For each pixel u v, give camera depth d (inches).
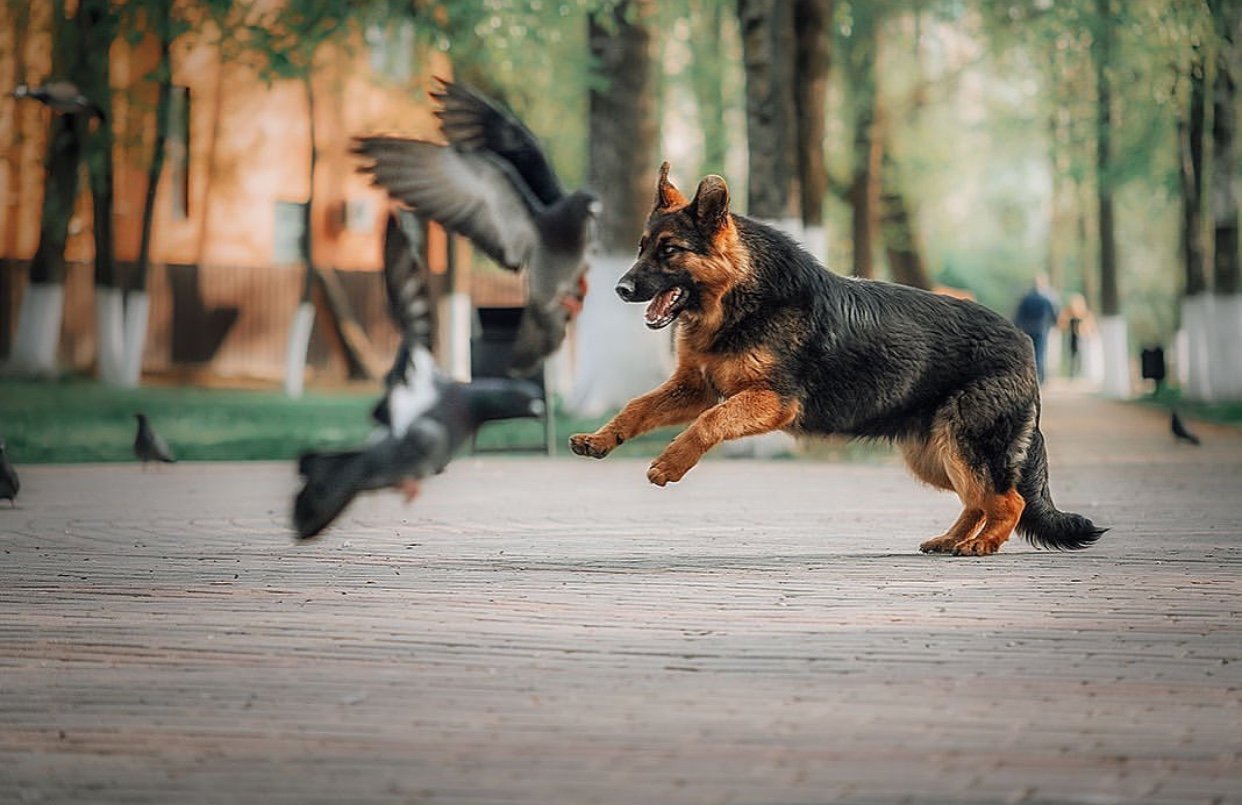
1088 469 813.2
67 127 1277.1
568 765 226.1
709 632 326.6
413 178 358.6
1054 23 1225.4
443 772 222.8
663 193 436.8
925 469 459.5
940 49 1656.0
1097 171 1515.7
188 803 210.2
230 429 1082.7
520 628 332.2
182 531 533.0
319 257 1790.1
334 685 277.1
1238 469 808.3
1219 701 264.5
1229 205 1409.9
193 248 1722.4
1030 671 288.2
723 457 923.4
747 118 925.8
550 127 1560.0
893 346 442.0
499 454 932.0
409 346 322.3
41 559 454.0
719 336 430.6
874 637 320.8
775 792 212.8
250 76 1684.3
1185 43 1086.4
